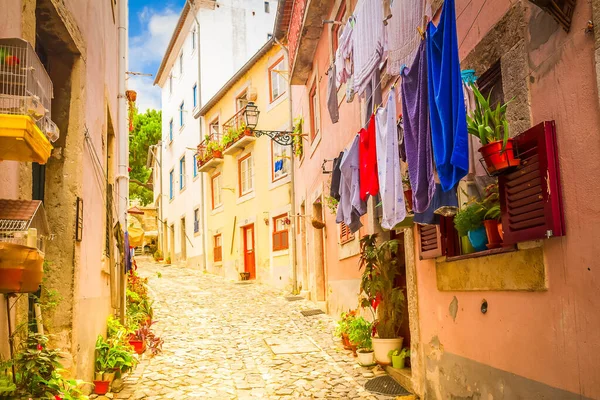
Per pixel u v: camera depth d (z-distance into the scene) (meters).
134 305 10.61
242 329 10.95
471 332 4.59
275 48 18.45
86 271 6.03
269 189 18.80
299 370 7.60
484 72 4.27
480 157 4.35
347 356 8.34
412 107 4.20
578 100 3.01
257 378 7.20
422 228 5.61
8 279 2.77
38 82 3.02
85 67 5.86
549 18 3.29
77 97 5.61
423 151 3.94
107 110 8.21
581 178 2.98
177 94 28.77
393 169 4.88
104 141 7.75
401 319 7.46
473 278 4.48
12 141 2.61
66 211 5.39
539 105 3.41
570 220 3.08
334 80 8.34
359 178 6.35
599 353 2.86
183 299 15.21
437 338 5.44
